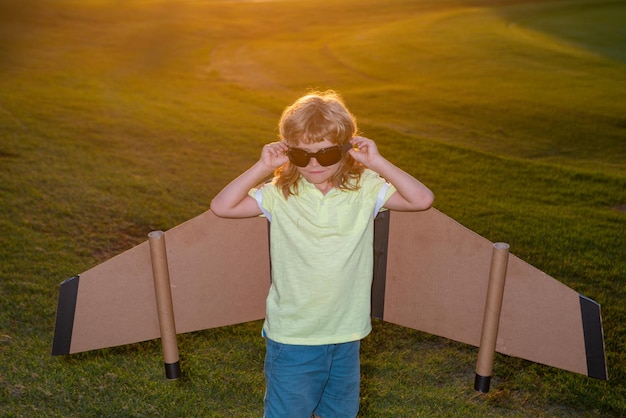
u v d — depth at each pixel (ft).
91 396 11.55
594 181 27.50
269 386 8.86
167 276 9.71
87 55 63.31
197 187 24.31
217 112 40.04
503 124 41.19
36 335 13.38
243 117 38.83
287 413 8.71
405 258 9.86
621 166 33.22
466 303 9.81
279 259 8.66
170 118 36.58
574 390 12.14
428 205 8.45
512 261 9.41
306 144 8.00
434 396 11.93
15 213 20.04
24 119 33.17
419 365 12.99
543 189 26.14
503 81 55.21
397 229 9.74
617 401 11.87
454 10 108.68
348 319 8.70
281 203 8.53
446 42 74.84
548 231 20.59
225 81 56.03
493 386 12.31
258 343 13.51
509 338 9.84
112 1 102.78
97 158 27.22
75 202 21.45
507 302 9.66
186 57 68.18
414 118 42.57
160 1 108.58
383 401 11.75
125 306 10.00
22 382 11.82
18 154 26.68
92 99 40.60
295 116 7.95
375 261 9.99
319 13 110.01
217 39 83.25
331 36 86.84
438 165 29.19
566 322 9.46
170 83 52.01
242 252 10.05
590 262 18.12
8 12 84.12
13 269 16.25
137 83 50.26
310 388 8.73
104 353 12.84
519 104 46.34
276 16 106.11
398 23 93.50
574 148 36.52
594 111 44.52
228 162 28.40
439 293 9.91
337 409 9.27
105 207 21.25
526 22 90.89
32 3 91.25
